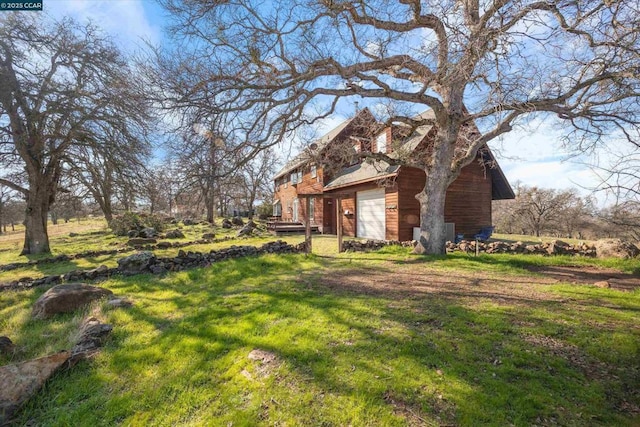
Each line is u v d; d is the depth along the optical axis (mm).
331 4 6422
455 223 13977
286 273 7281
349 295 5180
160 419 2373
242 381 2781
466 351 3111
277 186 33500
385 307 4477
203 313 4547
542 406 2311
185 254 8477
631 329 3576
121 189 14242
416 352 3107
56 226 30766
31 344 3820
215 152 6938
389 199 13406
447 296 5016
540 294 5070
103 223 27672
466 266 7449
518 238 17125
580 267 7250
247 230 17969
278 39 6832
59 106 10938
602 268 7109
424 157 11750
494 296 4988
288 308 4523
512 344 3250
